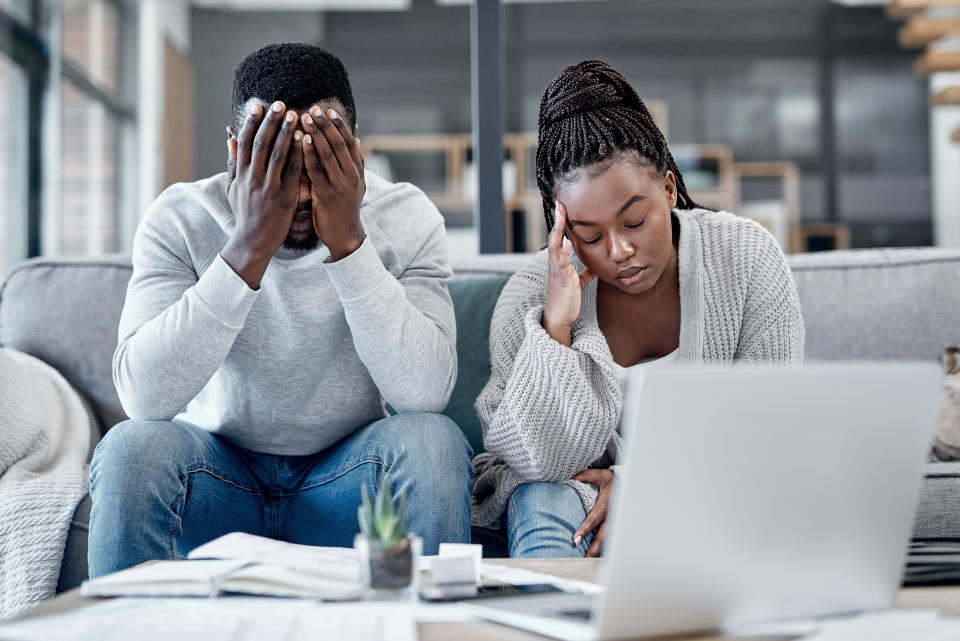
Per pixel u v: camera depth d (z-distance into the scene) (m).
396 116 5.88
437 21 5.93
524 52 5.84
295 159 1.19
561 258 1.28
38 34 4.41
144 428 1.19
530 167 5.58
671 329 1.45
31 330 1.84
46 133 4.48
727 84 5.82
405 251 1.47
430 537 1.16
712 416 0.66
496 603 0.75
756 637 0.69
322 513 1.34
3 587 1.38
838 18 5.81
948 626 0.68
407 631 0.66
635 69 5.84
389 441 1.23
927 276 1.86
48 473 1.52
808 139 5.79
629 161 1.25
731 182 5.73
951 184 5.75
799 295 1.88
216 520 1.28
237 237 1.23
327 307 1.36
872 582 0.75
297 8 6.02
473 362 1.75
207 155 6.22
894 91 5.80
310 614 0.71
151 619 0.69
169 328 1.25
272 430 1.40
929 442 0.74
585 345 1.27
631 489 0.65
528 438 1.25
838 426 0.70
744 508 0.68
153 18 5.73
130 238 5.70
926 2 5.35
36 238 4.33
